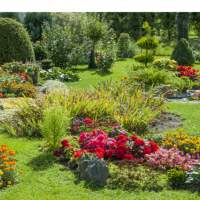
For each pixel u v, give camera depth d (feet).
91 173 26.73
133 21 129.29
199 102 53.88
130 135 34.53
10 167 27.58
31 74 62.54
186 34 100.22
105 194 25.34
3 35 70.38
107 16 129.70
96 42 84.74
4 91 52.54
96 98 42.86
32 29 101.19
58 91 43.65
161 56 101.14
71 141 32.89
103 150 30.19
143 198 24.75
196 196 25.09
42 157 30.86
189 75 65.46
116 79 69.05
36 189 26.03
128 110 39.88
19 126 37.70
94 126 37.73
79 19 95.55
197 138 33.65
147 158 29.94
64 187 26.21
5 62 70.38
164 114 45.24
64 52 81.10
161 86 55.83
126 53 102.47
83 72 76.84
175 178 26.43
